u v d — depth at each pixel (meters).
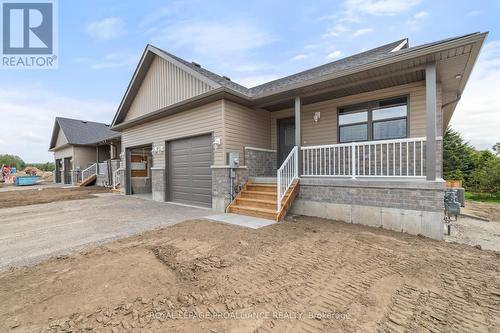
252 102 7.25
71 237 4.44
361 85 5.95
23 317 2.03
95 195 11.48
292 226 5.05
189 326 1.91
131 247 3.79
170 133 8.87
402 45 7.12
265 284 2.59
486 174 12.13
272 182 6.94
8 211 7.25
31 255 3.52
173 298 2.31
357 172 6.43
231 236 4.34
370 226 5.09
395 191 4.85
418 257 3.38
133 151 12.11
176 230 4.80
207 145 7.64
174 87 8.40
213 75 8.64
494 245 4.07
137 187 12.25
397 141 5.00
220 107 6.96
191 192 8.30
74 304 2.21
